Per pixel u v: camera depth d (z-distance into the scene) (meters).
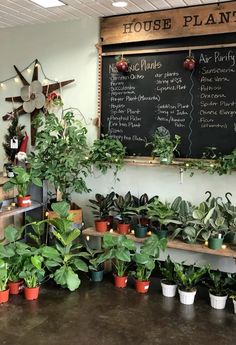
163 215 3.52
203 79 3.71
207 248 3.38
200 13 3.62
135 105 4.04
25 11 3.94
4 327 2.80
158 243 3.39
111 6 3.72
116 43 4.02
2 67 4.70
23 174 3.73
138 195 4.12
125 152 4.07
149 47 3.91
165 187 3.98
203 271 3.30
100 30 4.09
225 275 3.56
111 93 4.14
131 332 2.78
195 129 3.79
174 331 2.80
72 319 2.94
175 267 3.34
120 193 4.21
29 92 4.52
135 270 3.59
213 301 3.18
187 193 3.89
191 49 3.71
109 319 2.96
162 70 3.87
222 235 3.42
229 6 3.50
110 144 3.93
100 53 4.11
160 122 3.94
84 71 4.25
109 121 4.18
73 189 4.09
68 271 3.39
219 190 3.74
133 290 3.51
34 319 2.93
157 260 4.00
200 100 3.74
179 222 3.50
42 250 3.40
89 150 4.18
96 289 3.51
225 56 3.59
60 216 3.58
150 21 3.84
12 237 3.35
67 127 4.04
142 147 4.04
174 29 3.73
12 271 3.33
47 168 3.86
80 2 3.62
